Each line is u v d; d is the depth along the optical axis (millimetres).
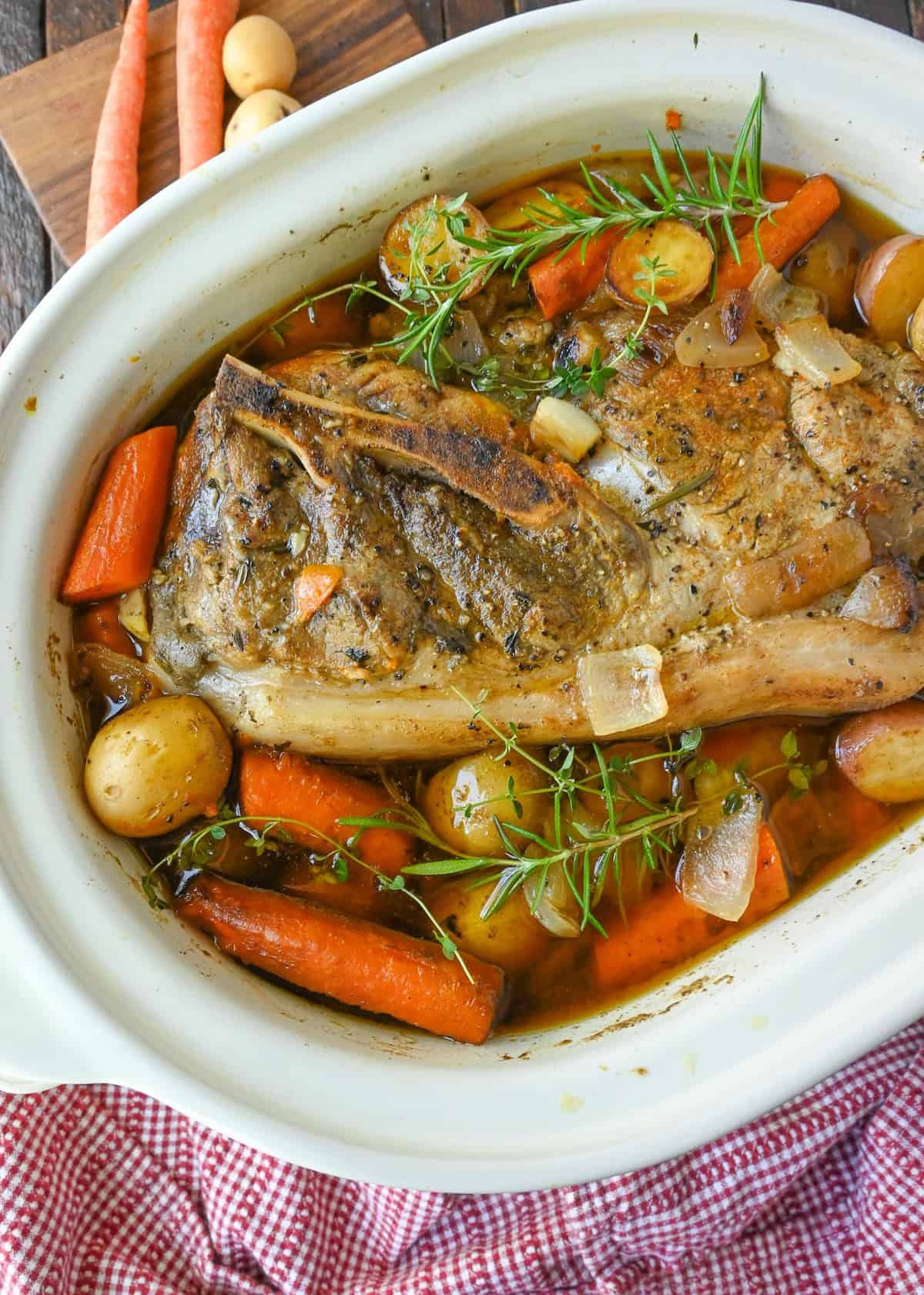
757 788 518
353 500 482
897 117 507
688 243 509
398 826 498
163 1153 577
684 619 492
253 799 505
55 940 470
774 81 504
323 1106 471
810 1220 576
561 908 510
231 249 495
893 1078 562
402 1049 499
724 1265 570
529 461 488
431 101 499
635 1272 571
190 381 515
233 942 503
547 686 490
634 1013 508
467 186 516
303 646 482
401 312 522
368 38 588
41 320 482
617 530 488
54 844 476
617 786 512
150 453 498
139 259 491
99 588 497
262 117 563
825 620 496
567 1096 477
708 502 493
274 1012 493
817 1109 560
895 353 512
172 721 490
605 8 494
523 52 499
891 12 595
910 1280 552
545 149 516
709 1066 479
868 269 526
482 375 513
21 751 479
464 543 486
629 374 503
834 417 497
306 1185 565
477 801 507
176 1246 576
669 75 503
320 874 516
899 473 496
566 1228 560
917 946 482
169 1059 467
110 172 568
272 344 520
